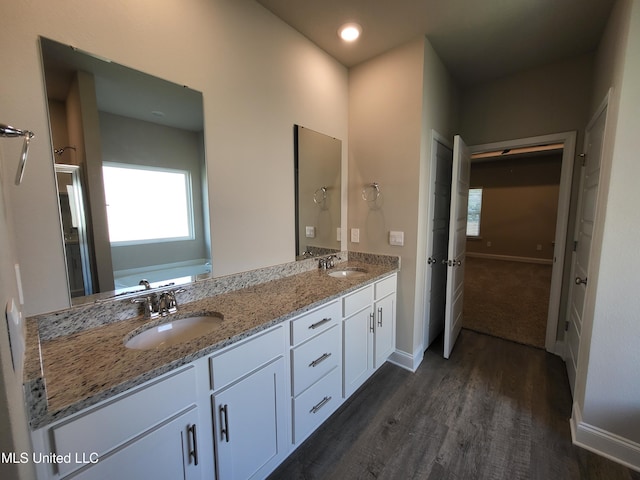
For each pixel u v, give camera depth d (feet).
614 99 4.91
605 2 5.53
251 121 5.80
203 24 4.94
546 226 21.49
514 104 8.64
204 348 3.35
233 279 5.64
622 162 4.53
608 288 4.80
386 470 4.76
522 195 22.29
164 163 4.65
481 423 5.78
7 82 3.23
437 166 8.39
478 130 9.34
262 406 4.21
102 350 3.33
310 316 4.96
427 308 8.60
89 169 3.89
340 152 8.18
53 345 3.46
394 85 7.34
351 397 6.63
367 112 7.93
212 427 3.59
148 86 4.37
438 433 5.53
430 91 7.30
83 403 2.47
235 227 5.68
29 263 3.45
